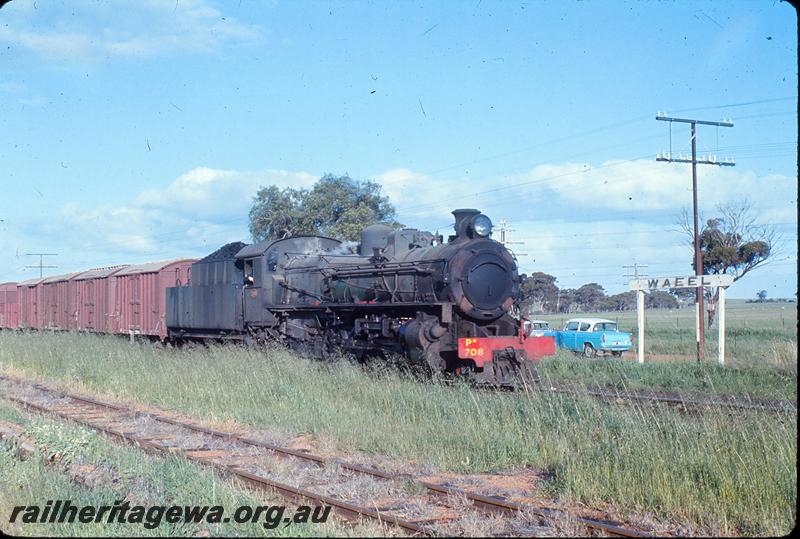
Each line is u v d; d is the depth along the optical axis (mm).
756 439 9031
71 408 16688
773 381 18594
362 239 22281
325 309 20859
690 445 9109
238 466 10594
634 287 24172
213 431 13141
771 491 7984
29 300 43719
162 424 14195
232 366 18281
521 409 12492
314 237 24266
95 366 21453
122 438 12633
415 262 18672
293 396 15391
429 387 15242
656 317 78375
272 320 22609
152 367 20406
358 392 15414
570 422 11461
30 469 9734
